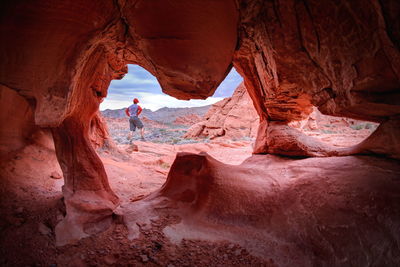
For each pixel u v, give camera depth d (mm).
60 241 2615
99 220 3127
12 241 2387
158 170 8289
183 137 25062
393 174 3049
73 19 2168
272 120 5812
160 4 2898
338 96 3217
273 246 2846
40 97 2305
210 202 3652
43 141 4660
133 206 3625
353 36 2467
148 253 2678
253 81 5109
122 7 2705
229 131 21469
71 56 2297
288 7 2811
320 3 2531
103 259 2518
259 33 3371
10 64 2100
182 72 3607
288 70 3562
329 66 2982
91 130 7969
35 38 2074
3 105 2914
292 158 5012
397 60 2266
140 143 14859
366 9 2195
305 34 2938
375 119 3650
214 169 4129
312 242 2746
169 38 3250
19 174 3430
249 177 4184
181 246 2863
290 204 3357
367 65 2523
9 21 1938
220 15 3162
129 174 6777
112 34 2969
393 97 2732
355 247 2467
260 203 3525
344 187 3117
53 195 3406
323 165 3932
